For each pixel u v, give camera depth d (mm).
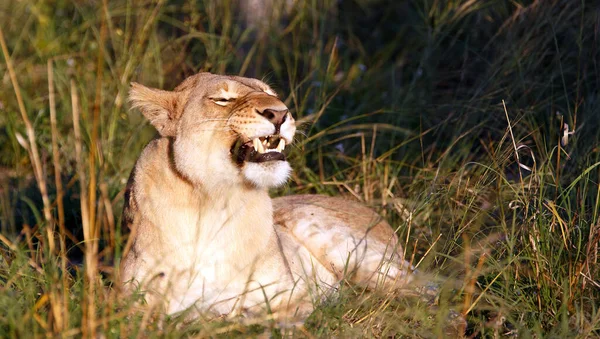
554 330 7887
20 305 7598
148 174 8703
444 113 13234
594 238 8570
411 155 12742
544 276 8492
